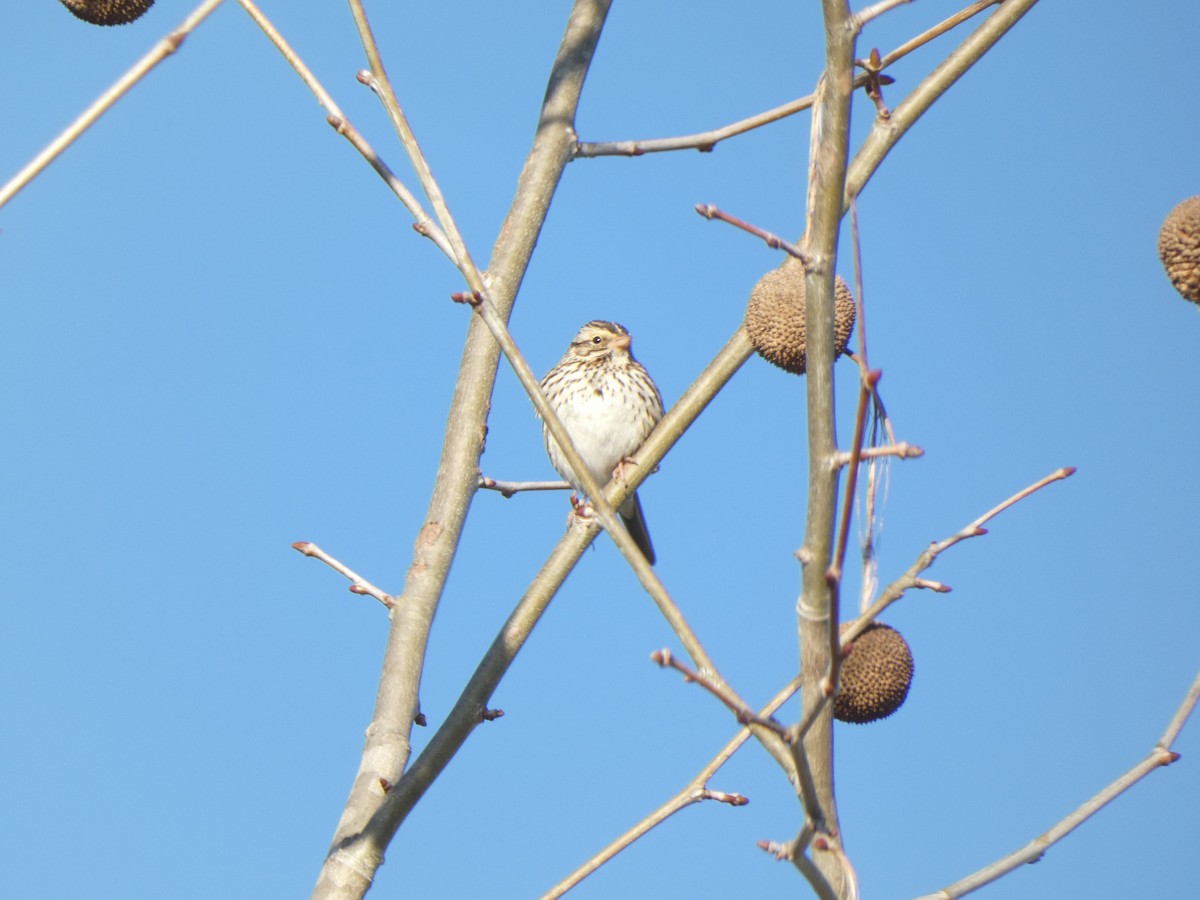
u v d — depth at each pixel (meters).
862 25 7.58
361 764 10.66
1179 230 8.05
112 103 7.57
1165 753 7.80
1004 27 10.07
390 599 11.23
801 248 8.35
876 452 7.05
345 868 10.16
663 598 7.60
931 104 9.90
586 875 9.21
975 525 8.08
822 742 7.53
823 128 7.67
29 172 7.44
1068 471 8.16
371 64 9.27
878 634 8.33
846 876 7.30
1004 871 7.65
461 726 10.48
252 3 9.41
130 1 10.05
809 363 7.67
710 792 9.34
